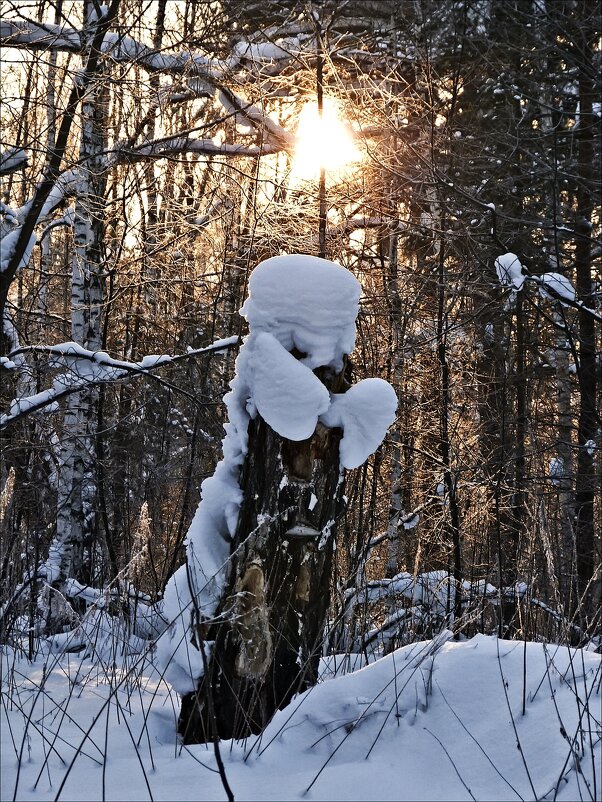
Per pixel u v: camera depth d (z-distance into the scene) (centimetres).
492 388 966
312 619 328
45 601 654
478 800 253
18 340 759
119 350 1093
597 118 1138
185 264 919
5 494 433
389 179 863
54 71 826
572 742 265
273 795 257
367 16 984
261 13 937
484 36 1027
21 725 327
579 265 1102
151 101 799
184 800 253
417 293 864
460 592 642
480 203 794
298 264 328
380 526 912
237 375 339
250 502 326
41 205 551
